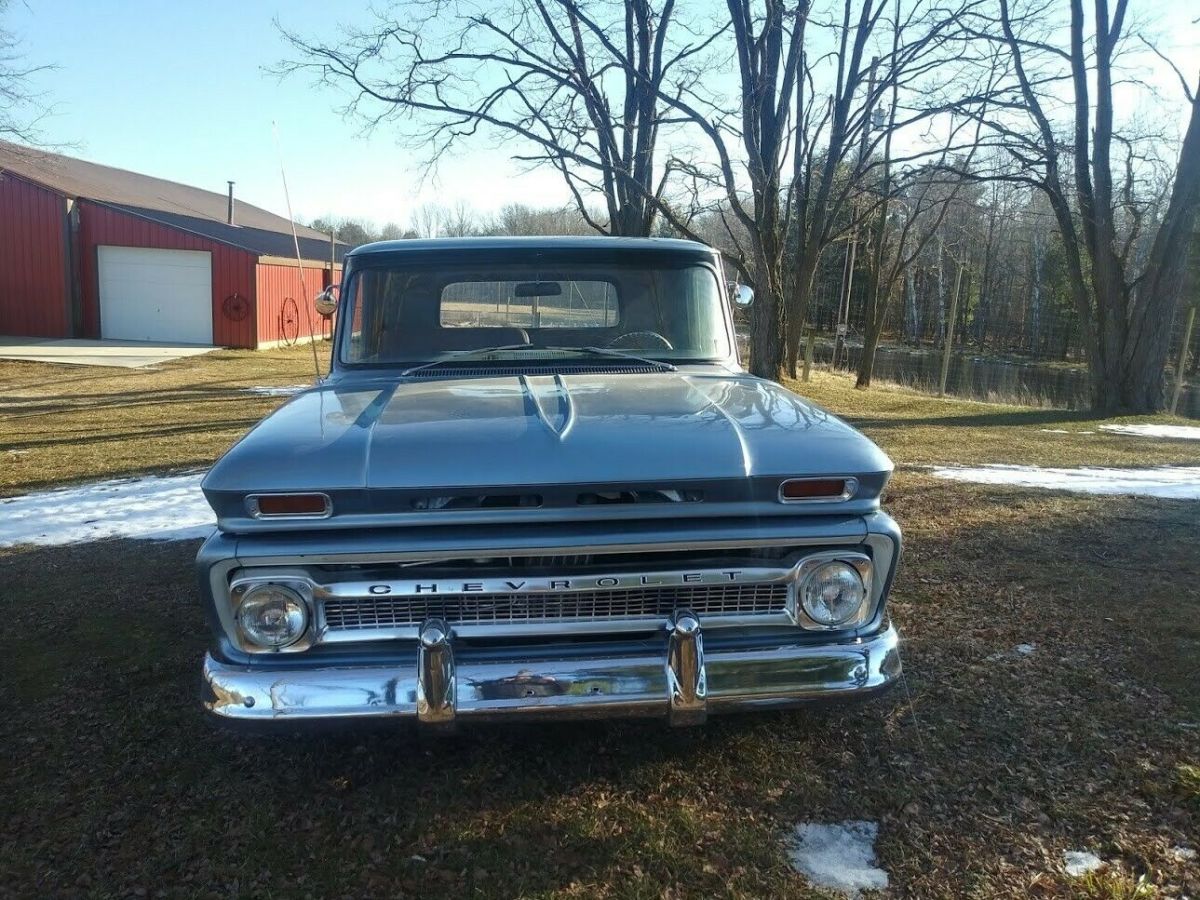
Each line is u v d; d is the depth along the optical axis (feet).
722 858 8.38
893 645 8.84
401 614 8.44
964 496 23.43
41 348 73.36
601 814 9.09
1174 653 12.74
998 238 144.77
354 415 9.35
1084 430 38.78
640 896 7.88
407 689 8.22
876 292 75.51
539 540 8.13
